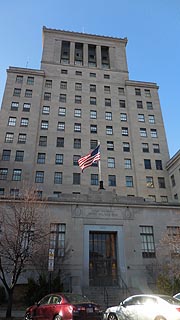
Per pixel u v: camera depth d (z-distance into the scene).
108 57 63.53
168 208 26.98
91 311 10.92
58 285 19.31
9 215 22.34
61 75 55.34
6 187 40.25
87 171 44.22
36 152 44.59
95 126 49.81
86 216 25.27
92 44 63.34
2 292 20.23
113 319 12.55
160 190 45.00
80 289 20.86
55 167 43.81
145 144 49.50
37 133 46.41
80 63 60.38
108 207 26.08
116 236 25.36
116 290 21.59
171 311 10.35
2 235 20.31
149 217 26.25
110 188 43.81
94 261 24.28
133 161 47.41
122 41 65.56
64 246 23.58
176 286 19.11
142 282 22.89
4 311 17.41
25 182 37.94
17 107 48.38
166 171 47.09
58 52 59.81
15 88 50.59
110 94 55.00
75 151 46.06
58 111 50.00
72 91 53.50
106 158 46.69
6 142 44.25
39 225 21.23
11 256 18.11
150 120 52.75
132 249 24.55
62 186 42.25
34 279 21.06
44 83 53.25
